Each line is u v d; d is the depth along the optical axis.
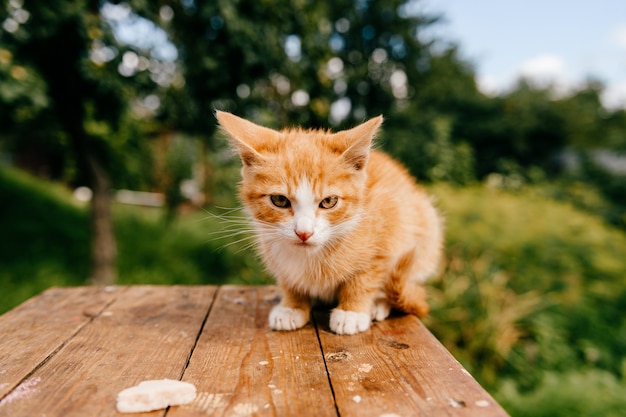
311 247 0.30
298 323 0.31
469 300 0.71
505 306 0.74
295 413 0.20
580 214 1.13
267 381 0.23
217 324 0.31
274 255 0.32
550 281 0.80
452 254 0.80
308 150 0.31
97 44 0.60
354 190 0.31
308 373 0.24
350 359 0.26
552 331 0.71
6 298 0.77
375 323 0.32
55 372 0.24
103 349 0.27
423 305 0.33
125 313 0.34
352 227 0.31
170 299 0.37
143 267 0.99
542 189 1.41
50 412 0.20
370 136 0.31
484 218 0.90
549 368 0.67
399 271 0.31
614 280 0.84
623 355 0.70
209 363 0.25
